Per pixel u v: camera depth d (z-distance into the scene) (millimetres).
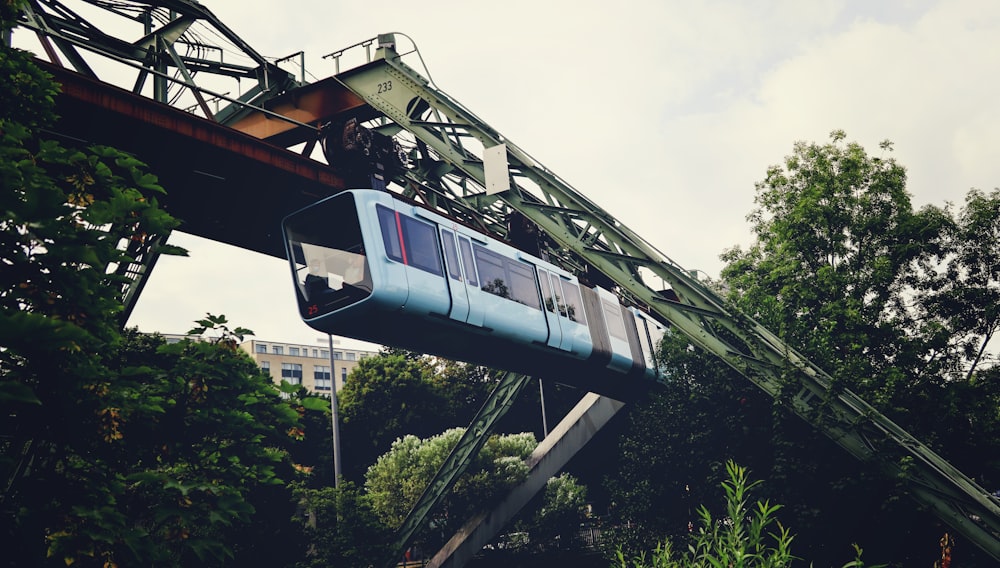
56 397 9492
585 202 26219
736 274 33062
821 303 30484
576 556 45812
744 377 27688
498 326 24281
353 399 58875
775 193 32875
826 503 24797
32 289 8727
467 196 27125
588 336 28984
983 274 30703
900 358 29141
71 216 9594
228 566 27938
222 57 25328
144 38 22812
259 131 26328
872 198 31203
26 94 11125
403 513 44906
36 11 19781
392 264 20875
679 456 28109
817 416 24000
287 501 32062
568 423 43031
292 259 21734
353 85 26000
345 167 24578
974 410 27984
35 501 9625
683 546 27234
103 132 18875
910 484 22906
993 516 22016
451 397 61062
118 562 9859
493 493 43156
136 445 11305
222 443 12383
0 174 8625
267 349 135125
